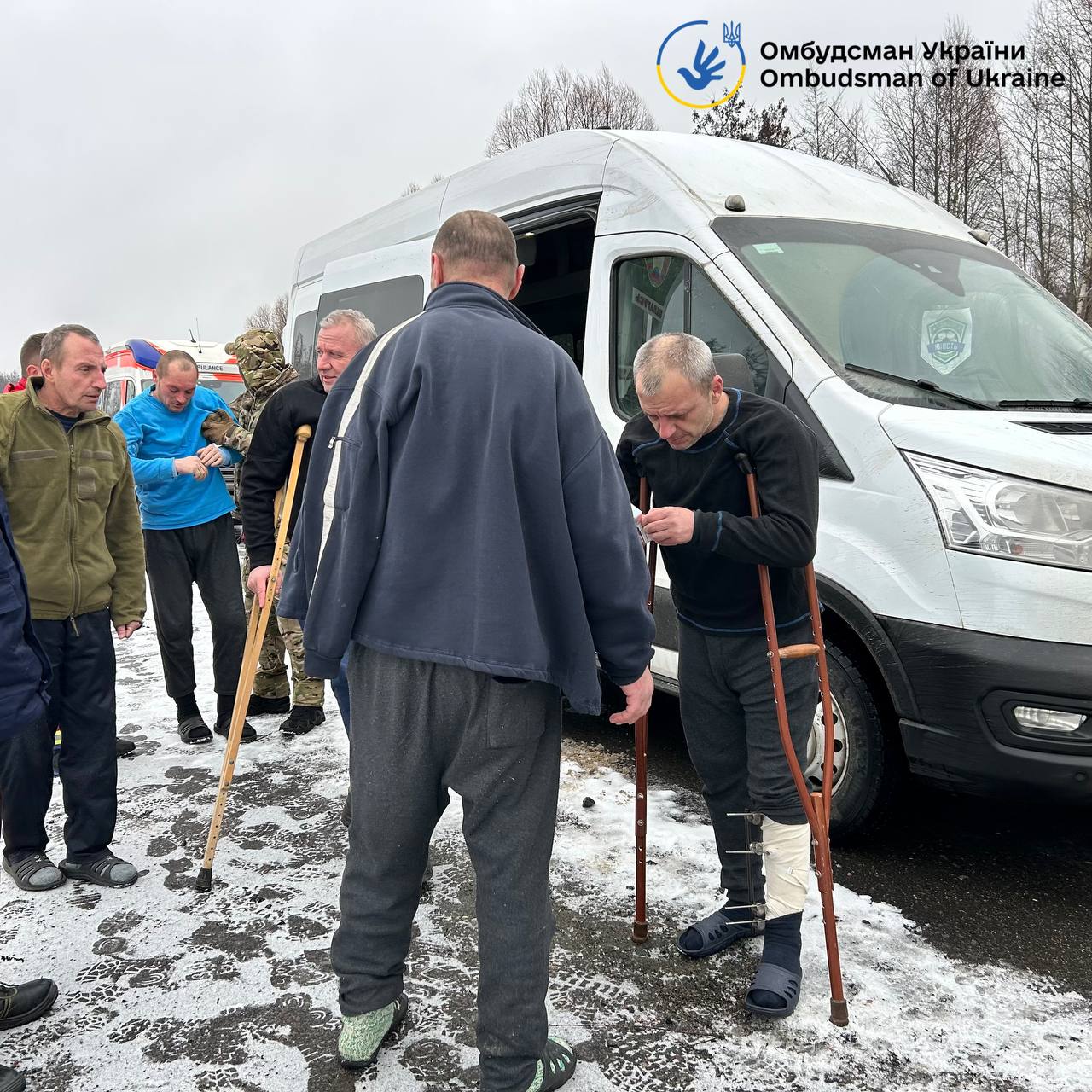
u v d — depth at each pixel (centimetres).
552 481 179
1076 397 330
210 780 393
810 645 233
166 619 437
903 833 339
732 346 346
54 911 286
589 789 376
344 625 185
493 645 173
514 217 467
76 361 294
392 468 183
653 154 394
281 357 459
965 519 272
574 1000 238
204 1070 213
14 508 292
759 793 240
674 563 247
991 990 242
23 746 296
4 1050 221
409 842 196
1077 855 322
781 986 230
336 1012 234
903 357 328
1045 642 261
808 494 224
